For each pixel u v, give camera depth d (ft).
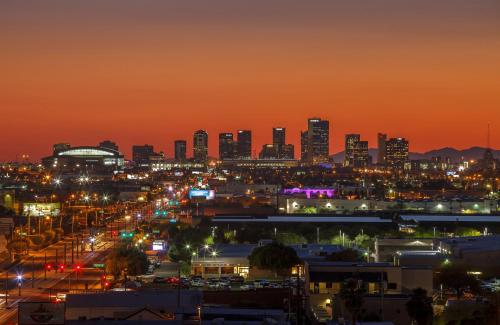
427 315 637.30
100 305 589.32
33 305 453.99
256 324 583.99
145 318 543.80
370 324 612.70
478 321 633.20
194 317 561.84
